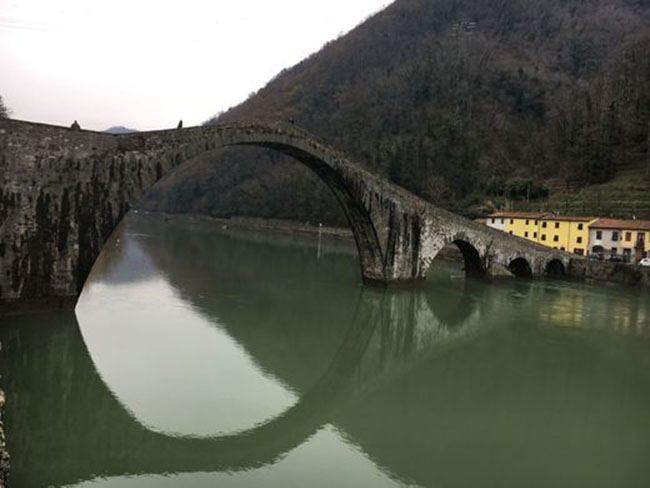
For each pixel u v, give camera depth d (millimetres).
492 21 158500
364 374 20422
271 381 18797
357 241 37938
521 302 36438
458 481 12844
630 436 15672
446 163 91812
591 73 130625
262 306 30172
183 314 26922
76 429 14531
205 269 43500
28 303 22734
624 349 25188
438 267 54094
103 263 43031
